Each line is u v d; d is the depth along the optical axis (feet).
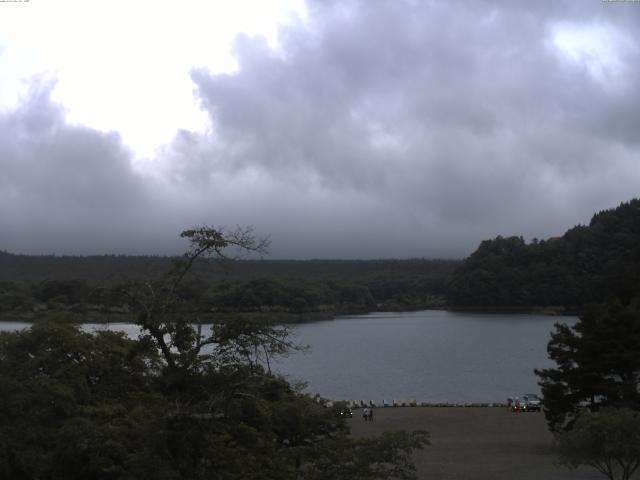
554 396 196.95
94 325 170.60
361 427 244.01
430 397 365.40
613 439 130.52
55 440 97.14
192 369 87.61
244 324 86.22
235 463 82.99
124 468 83.30
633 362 189.47
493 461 181.16
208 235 87.20
